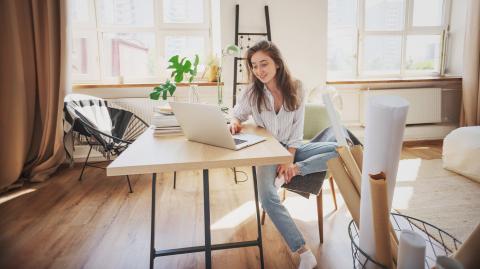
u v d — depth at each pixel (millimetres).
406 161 3604
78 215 2455
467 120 4195
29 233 2191
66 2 3191
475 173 2949
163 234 2164
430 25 4555
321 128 2568
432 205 2492
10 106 3121
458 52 4539
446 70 4668
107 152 2920
